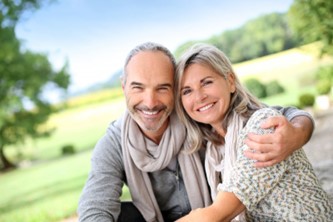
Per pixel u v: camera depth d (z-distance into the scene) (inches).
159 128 72.7
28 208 367.9
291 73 660.1
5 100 533.0
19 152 620.1
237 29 726.5
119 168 74.9
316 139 267.4
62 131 764.0
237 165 59.2
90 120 776.3
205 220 56.9
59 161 613.9
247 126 62.1
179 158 75.9
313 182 60.8
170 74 71.0
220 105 69.7
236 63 726.5
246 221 64.4
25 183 498.0
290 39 684.1
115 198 70.9
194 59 69.6
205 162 74.9
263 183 57.6
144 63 69.6
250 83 624.4
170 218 80.0
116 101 810.2
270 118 58.5
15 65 529.0
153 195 76.2
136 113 72.1
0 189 480.4
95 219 66.7
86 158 601.9
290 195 58.9
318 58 370.9
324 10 323.6
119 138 75.8
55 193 410.6
